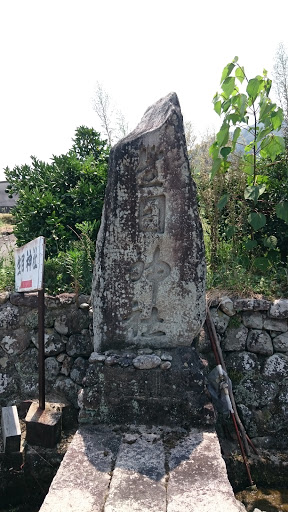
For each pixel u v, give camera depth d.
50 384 4.51
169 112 3.55
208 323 4.25
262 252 5.26
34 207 5.77
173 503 2.43
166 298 3.63
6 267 5.33
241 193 5.20
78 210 5.82
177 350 3.56
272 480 3.95
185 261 3.60
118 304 3.64
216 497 2.48
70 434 4.09
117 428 3.28
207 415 3.27
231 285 4.59
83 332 4.54
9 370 4.57
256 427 4.23
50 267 4.95
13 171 6.48
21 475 3.83
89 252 5.00
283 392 4.25
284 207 4.66
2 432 4.05
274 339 4.33
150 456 2.88
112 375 3.37
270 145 4.87
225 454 4.01
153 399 3.33
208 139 6.25
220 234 5.58
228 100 4.65
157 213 3.57
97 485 2.62
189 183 3.56
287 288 4.64
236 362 4.34
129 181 3.56
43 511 2.39
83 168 6.24
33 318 4.59
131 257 3.61
